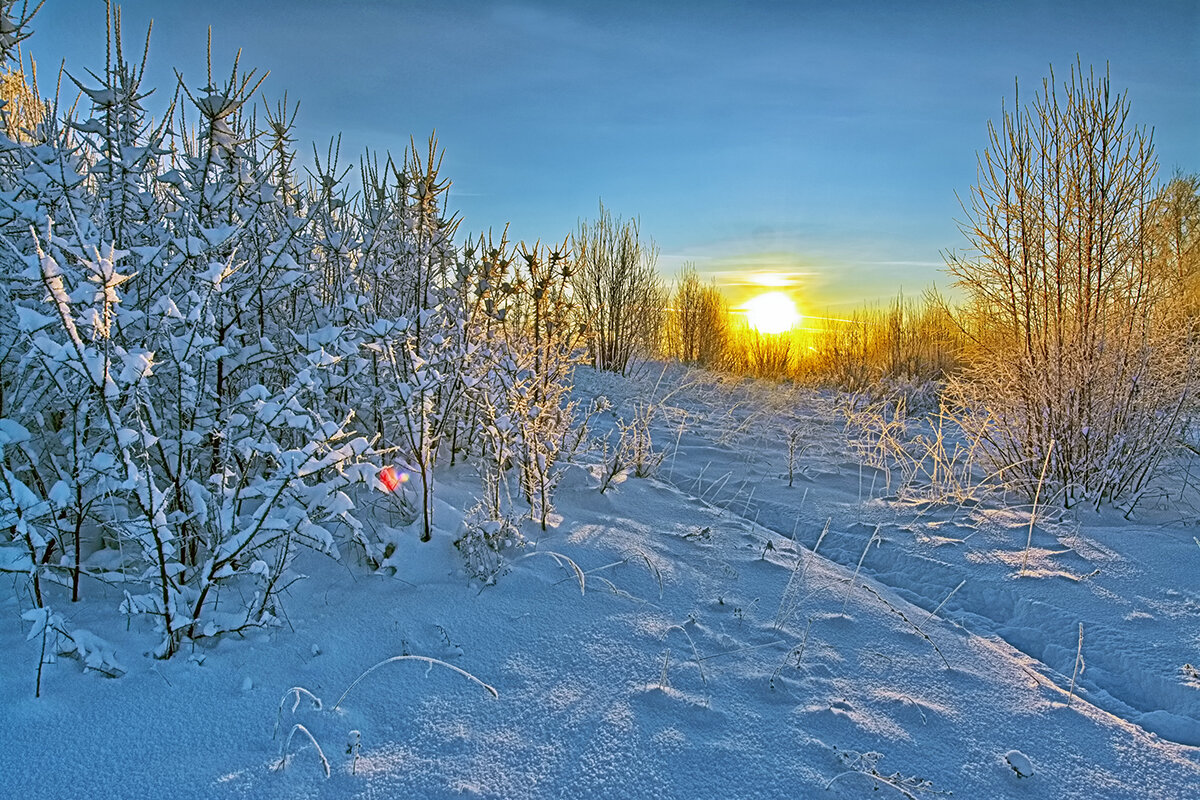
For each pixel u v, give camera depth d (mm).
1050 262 5234
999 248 5445
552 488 4043
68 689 2006
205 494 2539
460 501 3697
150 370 2133
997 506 4863
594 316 11969
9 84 3469
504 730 2018
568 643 2510
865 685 2385
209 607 2463
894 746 2055
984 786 1916
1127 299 5062
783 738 2057
